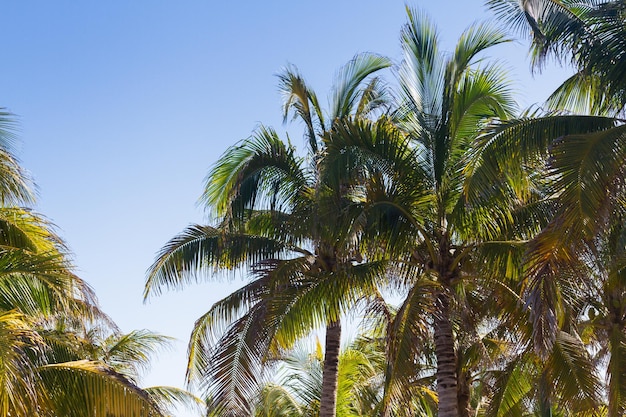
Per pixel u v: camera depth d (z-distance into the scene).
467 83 15.45
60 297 12.58
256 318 15.87
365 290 15.57
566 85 15.23
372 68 19.69
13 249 13.40
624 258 14.42
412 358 13.33
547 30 13.38
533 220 14.69
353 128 14.81
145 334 22.98
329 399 18.34
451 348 14.75
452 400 14.43
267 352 15.88
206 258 18.23
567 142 10.76
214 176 17.92
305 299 15.67
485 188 12.81
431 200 15.32
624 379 15.70
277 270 16.30
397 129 15.23
